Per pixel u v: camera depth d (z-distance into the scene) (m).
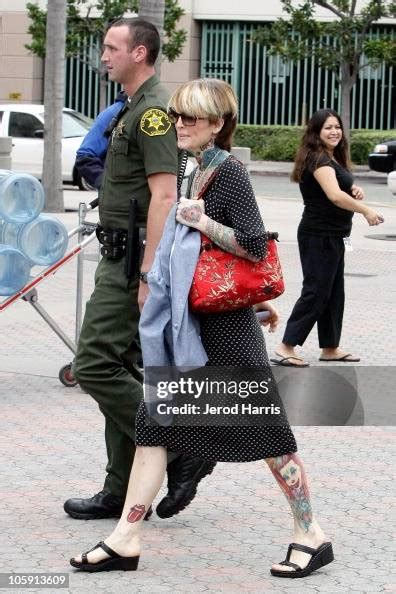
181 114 5.93
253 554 6.41
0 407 9.54
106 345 6.75
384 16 39.34
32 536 6.60
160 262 5.90
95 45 42.12
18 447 8.42
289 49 40.12
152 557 6.33
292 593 5.84
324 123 11.02
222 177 5.88
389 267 18.31
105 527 6.79
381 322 13.70
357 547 6.55
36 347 11.95
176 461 6.81
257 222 5.83
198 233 5.82
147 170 6.61
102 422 9.19
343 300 11.47
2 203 9.08
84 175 9.15
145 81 6.76
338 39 39.72
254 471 8.02
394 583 6.02
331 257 11.19
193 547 6.51
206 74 46.78
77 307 10.33
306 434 8.98
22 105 31.56
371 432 9.06
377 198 30.77
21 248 9.35
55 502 7.22
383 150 32.22
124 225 6.75
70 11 40.72
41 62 47.25
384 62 40.25
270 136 43.75
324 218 11.15
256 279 5.79
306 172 11.06
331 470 8.06
